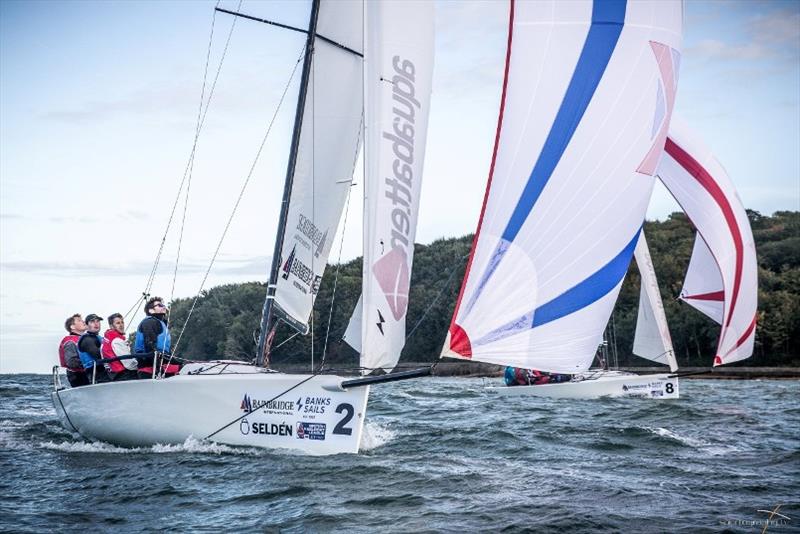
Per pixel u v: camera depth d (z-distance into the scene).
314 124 11.75
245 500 7.72
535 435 12.13
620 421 14.48
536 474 9.00
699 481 8.72
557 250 8.64
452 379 37.25
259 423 9.91
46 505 7.65
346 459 9.47
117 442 10.88
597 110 8.73
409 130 9.30
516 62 8.63
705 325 50.56
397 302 9.14
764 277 54.03
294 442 9.76
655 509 7.41
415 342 52.66
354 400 9.57
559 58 8.66
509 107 8.62
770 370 42.38
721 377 40.62
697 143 20.36
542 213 8.61
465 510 7.32
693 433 12.77
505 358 8.55
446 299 52.66
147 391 10.41
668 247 58.84
